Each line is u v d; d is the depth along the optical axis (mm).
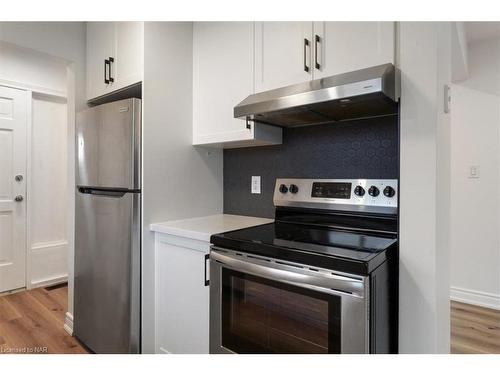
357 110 1477
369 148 1625
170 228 1712
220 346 1393
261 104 1484
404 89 1205
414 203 1182
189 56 2041
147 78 1810
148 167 1818
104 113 1929
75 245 2213
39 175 3262
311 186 1741
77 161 2180
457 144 2969
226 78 1853
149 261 1830
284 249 1189
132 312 1762
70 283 2375
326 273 1082
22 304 2812
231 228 1682
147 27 1814
